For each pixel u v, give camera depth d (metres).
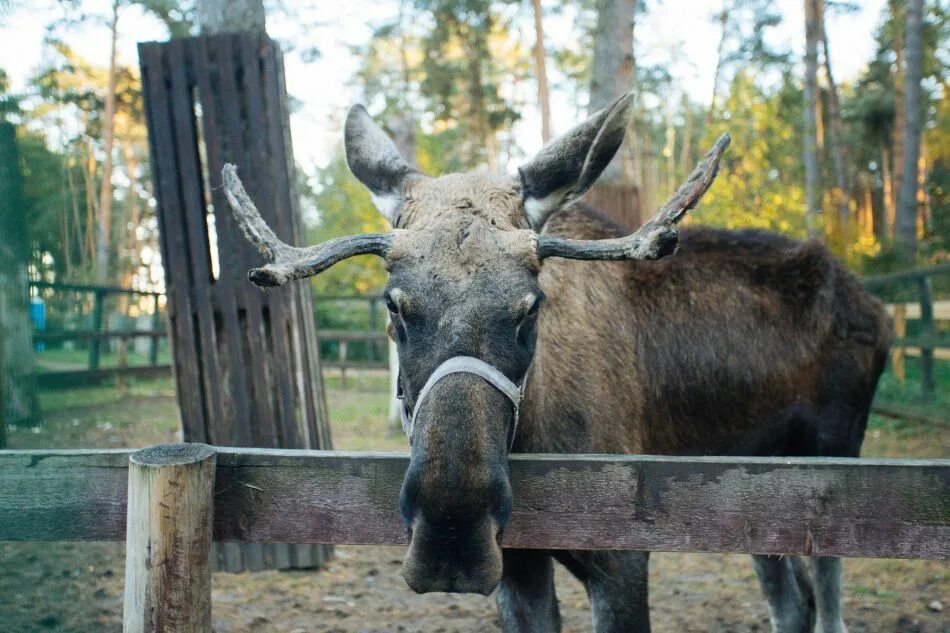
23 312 7.59
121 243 31.31
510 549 2.96
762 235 4.00
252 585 5.08
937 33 21.75
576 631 4.43
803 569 4.10
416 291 2.24
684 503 2.29
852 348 3.81
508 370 2.19
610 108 2.82
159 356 19.95
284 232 5.04
